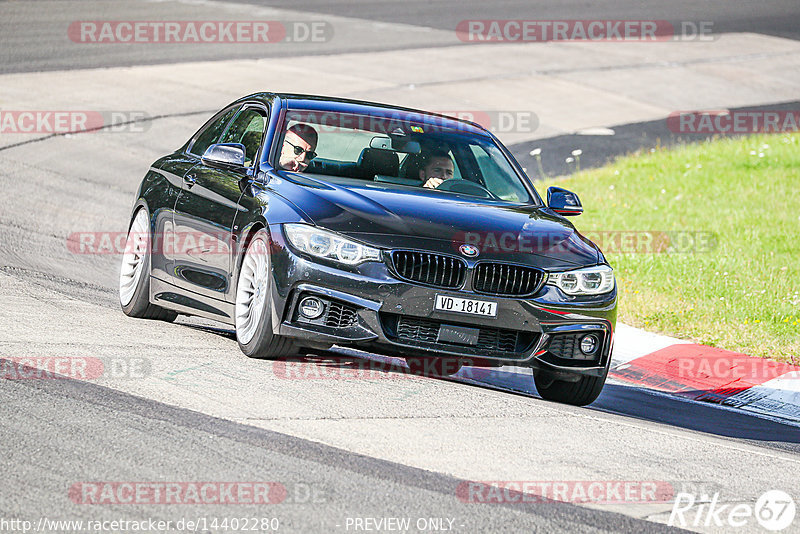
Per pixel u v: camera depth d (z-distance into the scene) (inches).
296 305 946.7
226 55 3671.3
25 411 783.7
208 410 824.9
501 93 3467.0
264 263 979.3
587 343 1005.2
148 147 2536.9
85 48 3595.0
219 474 687.7
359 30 4372.5
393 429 824.9
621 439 889.5
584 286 998.4
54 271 1453.0
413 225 973.2
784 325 1478.8
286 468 709.3
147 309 1214.3
